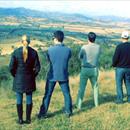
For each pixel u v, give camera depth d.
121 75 8.05
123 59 7.92
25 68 6.50
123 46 7.88
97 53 7.69
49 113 7.71
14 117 7.60
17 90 6.56
